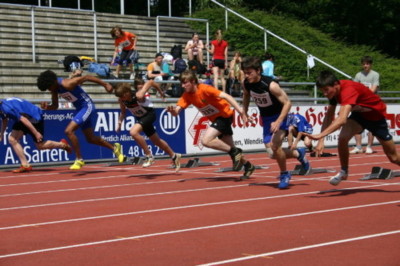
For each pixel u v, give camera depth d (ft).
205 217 43.45
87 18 134.41
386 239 35.58
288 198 51.16
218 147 61.67
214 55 116.47
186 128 93.61
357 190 55.01
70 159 83.61
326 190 55.36
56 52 118.01
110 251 34.14
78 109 70.38
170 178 67.77
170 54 126.52
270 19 170.30
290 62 151.33
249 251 33.42
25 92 101.96
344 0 227.81
